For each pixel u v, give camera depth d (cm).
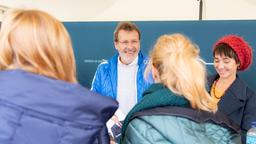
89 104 82
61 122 80
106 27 359
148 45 336
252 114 177
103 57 359
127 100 230
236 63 186
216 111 109
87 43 363
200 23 330
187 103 103
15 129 78
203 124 101
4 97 79
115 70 237
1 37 87
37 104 79
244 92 183
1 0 411
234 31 320
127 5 459
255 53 308
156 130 96
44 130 79
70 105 80
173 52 106
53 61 86
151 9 451
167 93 102
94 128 83
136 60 232
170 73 104
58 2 468
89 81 360
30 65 85
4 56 86
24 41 85
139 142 95
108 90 235
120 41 231
